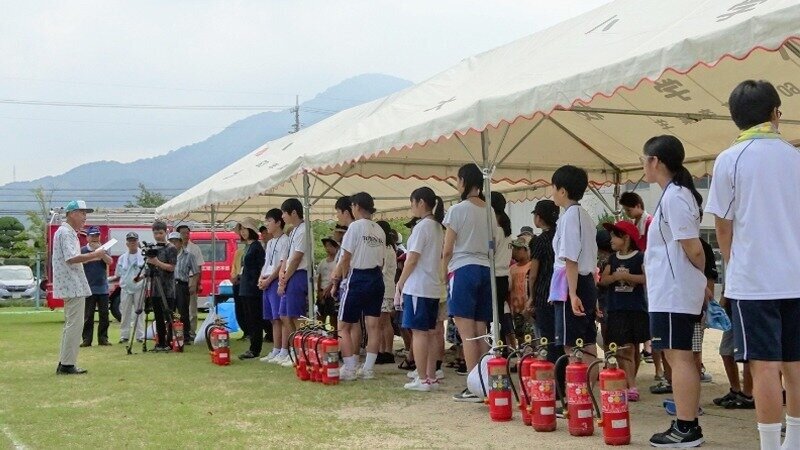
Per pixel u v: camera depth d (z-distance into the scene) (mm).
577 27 6727
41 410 6941
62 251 9422
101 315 13492
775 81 6828
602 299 7430
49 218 23156
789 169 3947
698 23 4617
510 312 8859
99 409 6953
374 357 8680
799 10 3801
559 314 5961
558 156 10531
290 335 9859
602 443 5262
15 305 28031
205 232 21297
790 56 6043
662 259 4875
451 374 9109
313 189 13164
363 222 8531
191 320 13945
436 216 7961
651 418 6137
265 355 11469
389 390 7785
